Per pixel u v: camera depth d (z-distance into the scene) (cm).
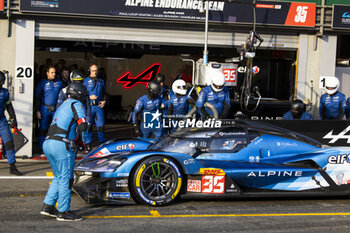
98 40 1001
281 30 1069
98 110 985
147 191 585
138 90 1437
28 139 962
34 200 598
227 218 527
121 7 966
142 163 560
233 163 603
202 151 612
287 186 606
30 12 934
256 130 637
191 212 550
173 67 1291
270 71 1130
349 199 640
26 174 784
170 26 1026
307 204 604
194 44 1041
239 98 1006
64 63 1191
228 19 1008
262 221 516
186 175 589
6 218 511
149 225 494
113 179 559
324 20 1057
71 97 527
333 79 970
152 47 1041
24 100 962
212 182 586
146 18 977
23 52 962
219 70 932
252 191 601
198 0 990
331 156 620
